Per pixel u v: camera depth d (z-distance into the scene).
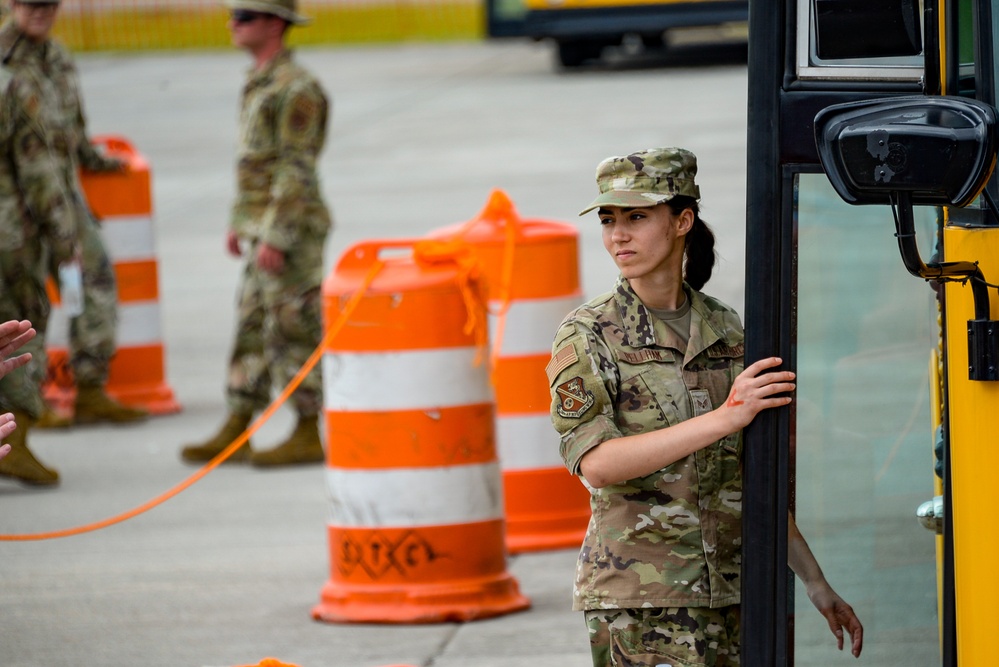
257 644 15.61
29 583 18.22
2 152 21.47
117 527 20.48
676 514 9.84
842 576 10.22
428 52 94.38
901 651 10.24
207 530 20.28
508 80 76.38
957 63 8.44
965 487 8.59
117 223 27.09
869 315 9.97
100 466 23.81
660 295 9.95
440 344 15.63
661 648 9.91
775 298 8.90
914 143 7.83
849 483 10.11
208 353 31.98
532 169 50.09
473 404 15.81
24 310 21.91
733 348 10.02
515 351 18.45
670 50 83.62
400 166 53.09
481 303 15.84
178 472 23.36
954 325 8.66
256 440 25.38
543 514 18.59
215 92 76.38
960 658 8.81
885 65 8.65
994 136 7.85
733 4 70.88
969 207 8.45
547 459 18.59
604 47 77.19
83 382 26.28
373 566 15.93
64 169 24.64
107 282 25.97
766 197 8.83
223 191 51.91
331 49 99.06
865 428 10.09
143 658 15.34
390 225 42.72
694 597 9.80
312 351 22.95
